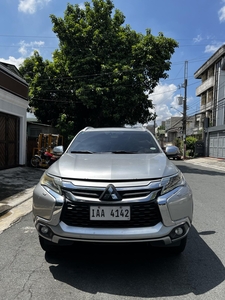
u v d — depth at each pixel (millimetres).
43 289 2588
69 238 2695
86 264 3123
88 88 14188
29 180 8805
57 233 2734
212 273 2941
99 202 2664
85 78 14859
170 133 61469
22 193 6898
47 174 3096
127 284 2699
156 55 14906
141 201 2672
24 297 2451
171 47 15461
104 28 15391
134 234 2615
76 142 4305
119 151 3943
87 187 2711
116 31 15891
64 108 17578
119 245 2725
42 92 16312
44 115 17859
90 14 15539
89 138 4379
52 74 16516
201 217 5117
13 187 7586
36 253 3400
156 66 14914
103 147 4078
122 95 14133
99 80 14492
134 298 2461
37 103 17078
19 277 2809
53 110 17969
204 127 30453
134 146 4090
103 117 16984
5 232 4172
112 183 2719
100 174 2818
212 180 10656
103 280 2771
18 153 11625
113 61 14672
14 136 11195
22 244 3686
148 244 2805
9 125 10727
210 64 32250
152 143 4219
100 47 15273
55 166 3270
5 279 2764
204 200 6695
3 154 10352
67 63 15508
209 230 4363
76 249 3520
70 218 2734
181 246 3227
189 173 13250
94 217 2672
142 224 2682
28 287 2619
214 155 27656
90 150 4016
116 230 2639
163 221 2703
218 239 3953
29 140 14078
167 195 2777
